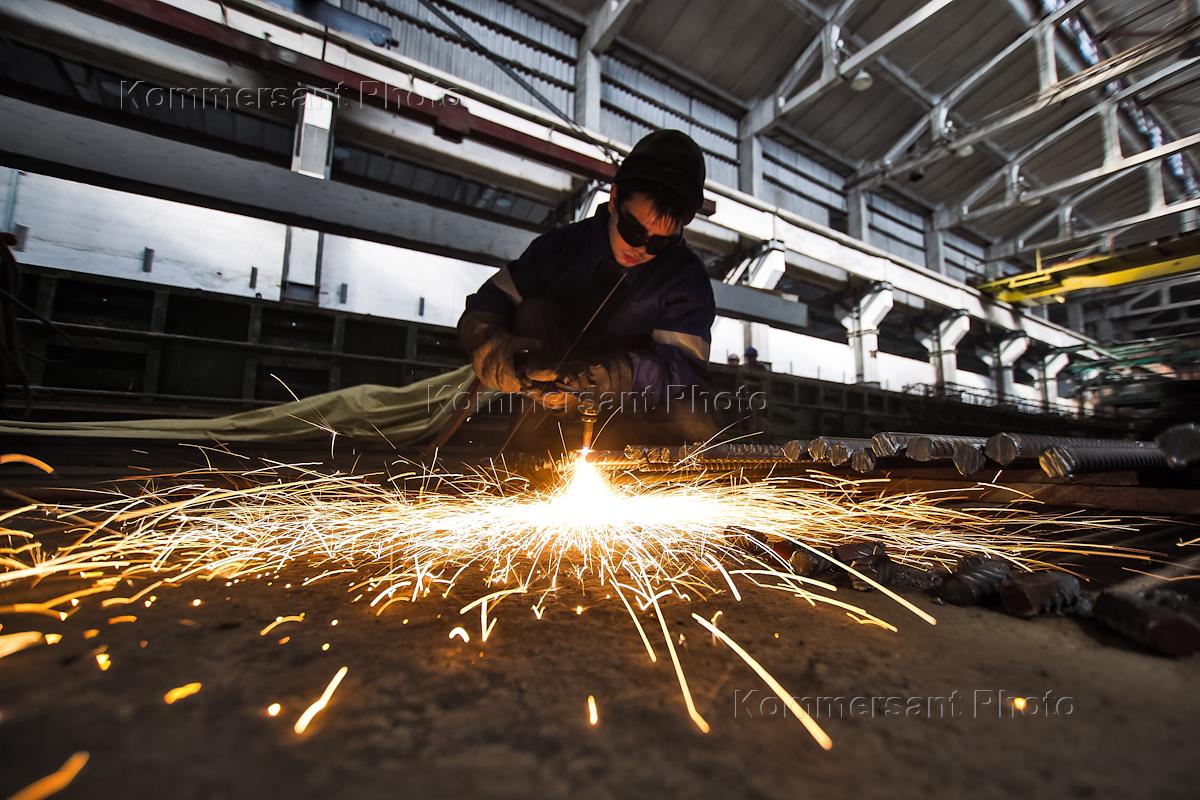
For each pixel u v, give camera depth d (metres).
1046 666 0.77
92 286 4.08
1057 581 1.00
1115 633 0.89
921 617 0.99
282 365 4.60
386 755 0.54
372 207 5.29
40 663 0.73
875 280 11.31
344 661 0.77
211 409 4.29
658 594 1.13
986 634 0.90
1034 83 11.02
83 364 4.03
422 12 7.60
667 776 0.52
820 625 0.94
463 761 0.53
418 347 5.20
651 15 9.02
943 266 13.83
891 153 11.45
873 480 1.92
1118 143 11.00
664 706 0.65
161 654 0.77
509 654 0.80
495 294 2.66
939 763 0.54
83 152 4.35
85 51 5.62
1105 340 18.58
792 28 9.59
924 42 10.04
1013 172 12.44
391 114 6.58
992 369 14.73
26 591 1.08
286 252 5.54
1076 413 14.66
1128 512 1.54
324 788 0.49
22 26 5.34
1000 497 1.66
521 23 8.42
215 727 0.58
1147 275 10.91
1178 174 13.95
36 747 0.53
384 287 6.05
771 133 11.03
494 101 7.41
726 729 0.60
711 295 2.73
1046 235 15.59
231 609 0.99
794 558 1.32
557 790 0.49
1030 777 0.51
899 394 9.09
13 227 4.77
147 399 4.08
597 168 7.27
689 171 2.10
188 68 5.89
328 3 6.62
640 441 2.77
